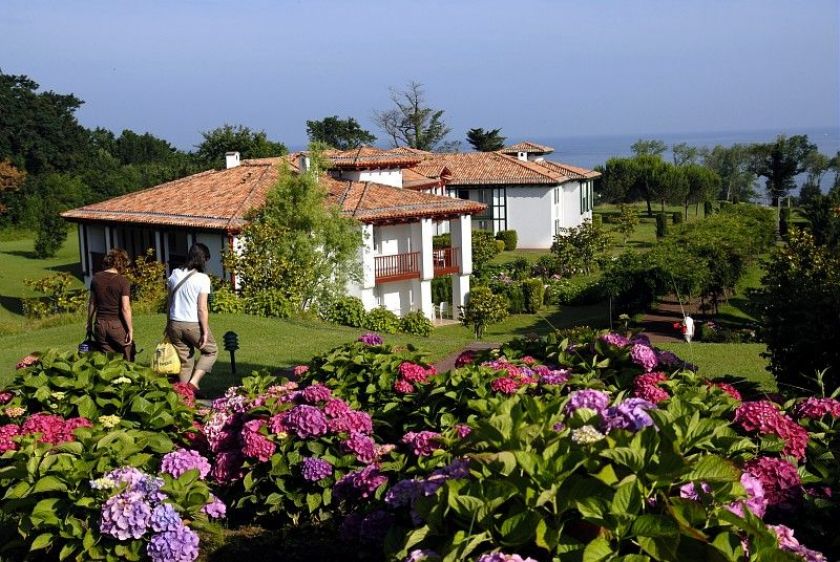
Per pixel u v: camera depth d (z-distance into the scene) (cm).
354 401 725
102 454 581
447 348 1700
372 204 3109
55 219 5353
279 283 2372
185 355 1043
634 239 5841
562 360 730
